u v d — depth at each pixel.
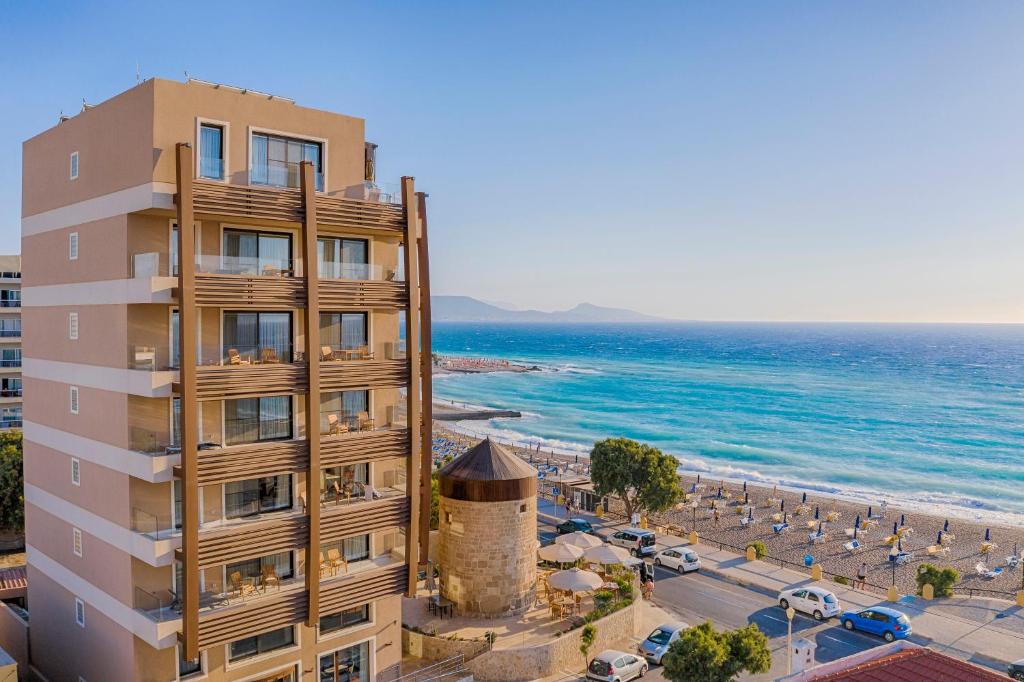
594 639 36.53
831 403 172.25
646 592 45.44
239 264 25.98
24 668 33.16
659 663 35.88
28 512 32.59
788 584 48.91
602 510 68.19
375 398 31.09
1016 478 100.62
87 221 27.66
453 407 164.62
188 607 24.38
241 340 27.27
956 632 41.06
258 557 27.75
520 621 38.31
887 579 56.06
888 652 25.34
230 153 26.50
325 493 29.34
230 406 27.02
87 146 27.72
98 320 27.05
